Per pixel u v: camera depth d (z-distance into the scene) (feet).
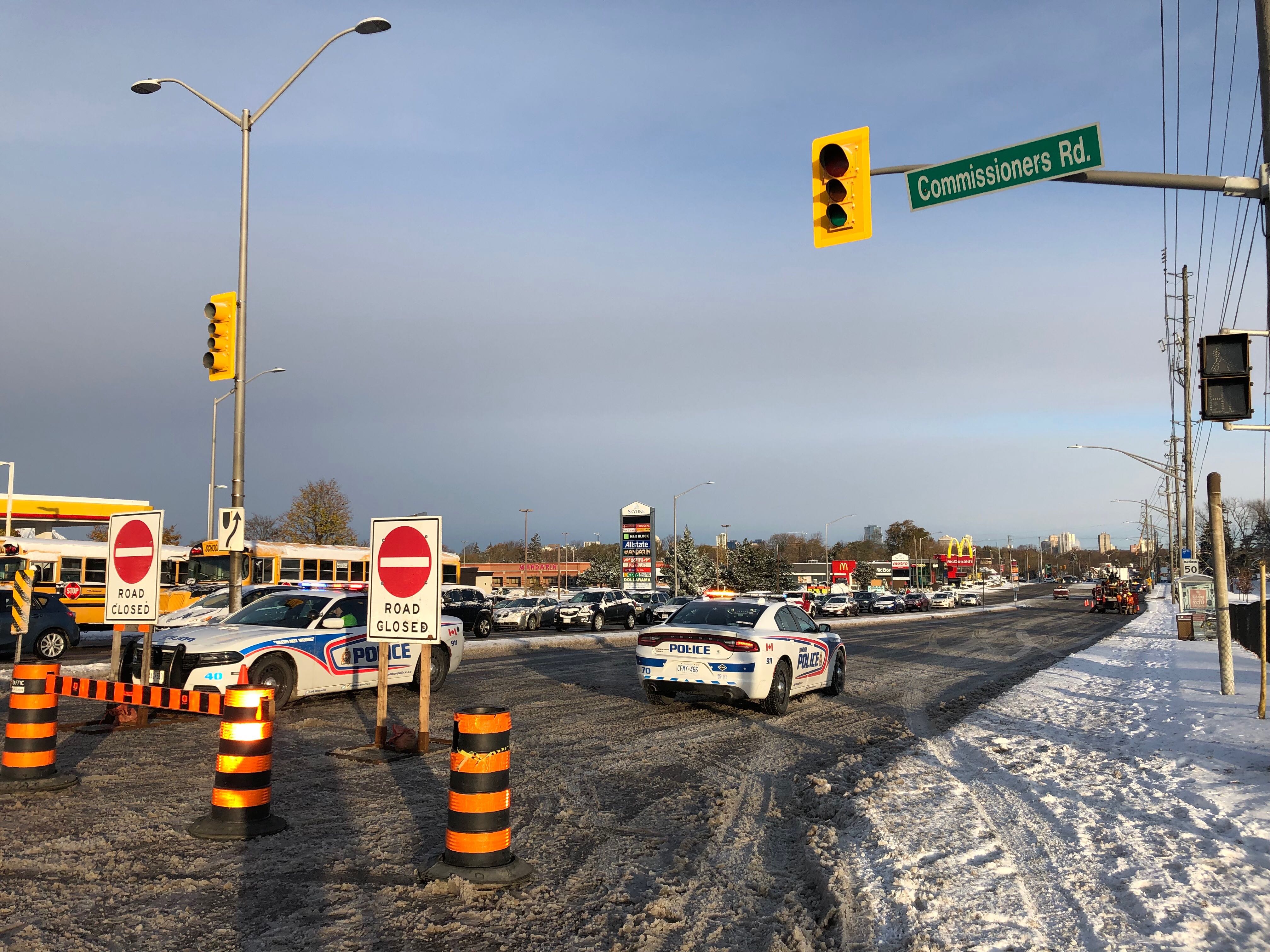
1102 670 66.33
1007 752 33.45
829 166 32.24
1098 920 16.31
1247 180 30.48
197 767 28.78
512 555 465.06
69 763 29.17
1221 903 16.88
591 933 16.39
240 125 59.16
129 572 35.65
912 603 243.81
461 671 61.26
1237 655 76.23
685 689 42.57
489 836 19.01
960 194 32.73
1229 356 31.65
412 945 15.64
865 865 19.71
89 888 17.94
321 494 204.23
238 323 57.93
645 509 184.85
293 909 17.10
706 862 20.72
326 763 29.84
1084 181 31.24
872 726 40.83
